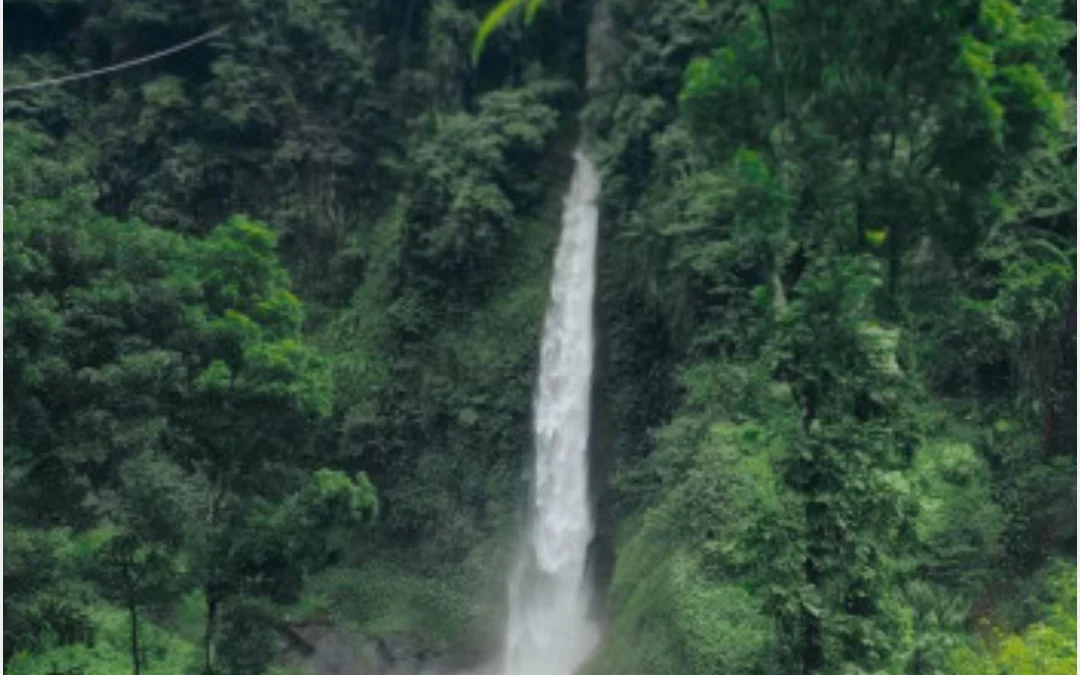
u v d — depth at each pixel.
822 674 12.52
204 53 36.09
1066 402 20.23
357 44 37.09
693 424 22.88
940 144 13.16
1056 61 14.09
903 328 14.38
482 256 33.50
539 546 31.44
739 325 22.81
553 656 29.69
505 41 36.41
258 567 18.28
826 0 12.80
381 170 36.94
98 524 18.39
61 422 16.98
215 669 18.78
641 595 22.44
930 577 17.80
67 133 35.12
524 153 34.84
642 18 32.88
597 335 31.62
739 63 13.60
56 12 36.22
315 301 35.47
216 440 18.73
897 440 13.44
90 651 21.38
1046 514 19.14
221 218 34.97
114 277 18.66
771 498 14.96
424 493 32.44
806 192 13.53
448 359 33.25
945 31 12.56
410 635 30.19
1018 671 12.85
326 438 32.62
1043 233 18.55
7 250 16.52
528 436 32.34
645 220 27.78
